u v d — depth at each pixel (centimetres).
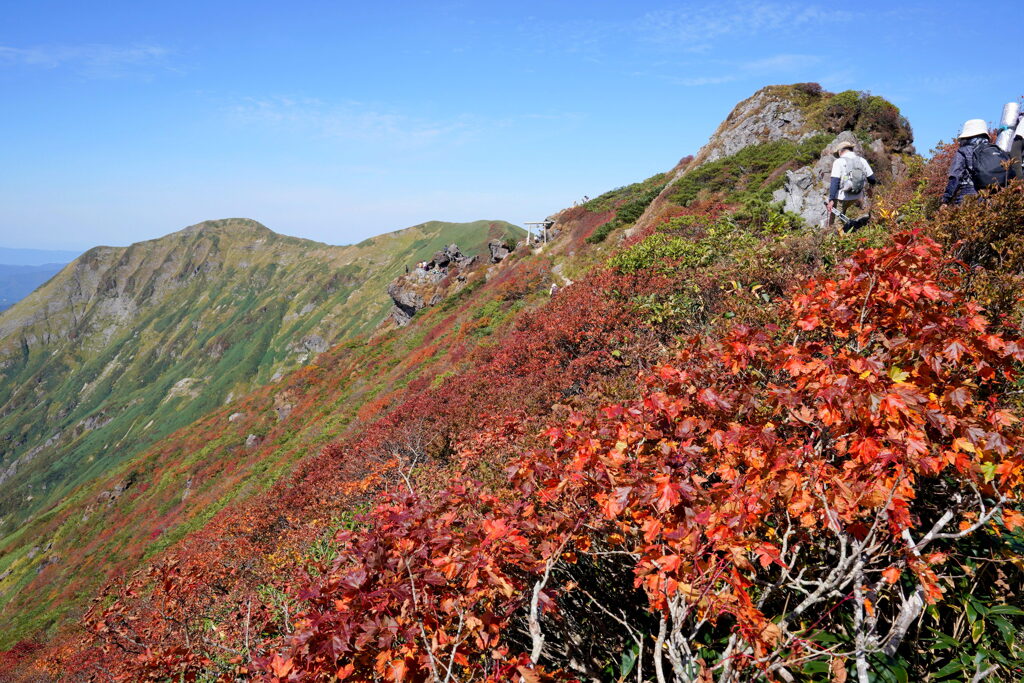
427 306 4106
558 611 283
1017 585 228
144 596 776
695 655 238
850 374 214
